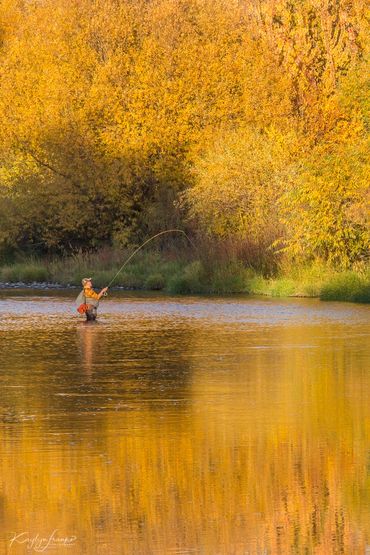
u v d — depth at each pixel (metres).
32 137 143.75
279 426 40.56
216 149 133.12
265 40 147.88
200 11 152.62
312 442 37.69
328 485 32.12
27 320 83.62
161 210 140.62
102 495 31.16
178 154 141.25
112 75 142.62
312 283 108.19
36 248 152.38
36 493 31.38
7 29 187.12
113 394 48.00
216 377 52.69
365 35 142.25
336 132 135.38
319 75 145.25
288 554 26.41
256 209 123.81
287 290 108.44
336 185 107.25
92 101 141.88
